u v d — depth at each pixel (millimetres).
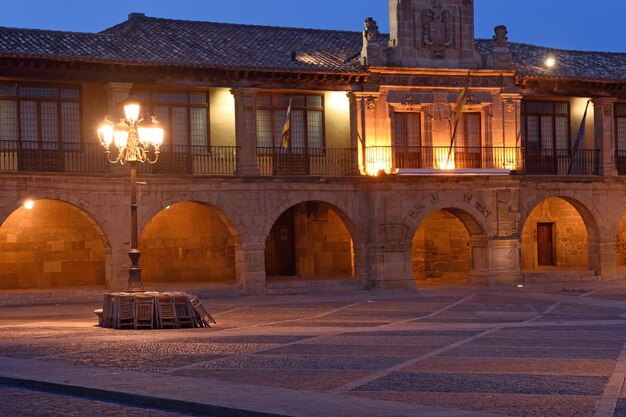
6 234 37000
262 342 20844
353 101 40312
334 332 23453
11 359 17531
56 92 36344
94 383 14539
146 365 16938
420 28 41219
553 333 23125
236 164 38688
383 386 14555
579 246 47000
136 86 37250
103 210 35875
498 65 41969
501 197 41469
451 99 41469
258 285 38125
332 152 40438
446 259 44656
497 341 21188
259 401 12945
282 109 39906
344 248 43438
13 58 34312
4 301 33938
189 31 40469
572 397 13484
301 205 42781
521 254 43844
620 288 39688
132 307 24844
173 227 40312
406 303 34000
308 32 43656
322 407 12477
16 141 35500
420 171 39688
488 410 12523
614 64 45562
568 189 42844
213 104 38938
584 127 42312
